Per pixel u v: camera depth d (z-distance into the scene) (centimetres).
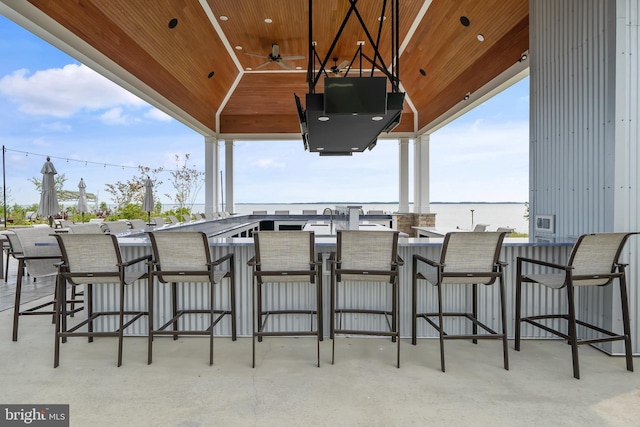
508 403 181
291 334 223
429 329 275
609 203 238
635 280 238
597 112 247
